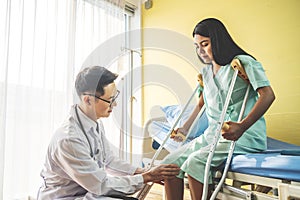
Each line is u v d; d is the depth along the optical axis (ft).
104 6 8.56
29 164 6.60
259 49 6.75
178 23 8.70
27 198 6.47
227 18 7.47
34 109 6.81
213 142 3.75
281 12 6.48
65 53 7.48
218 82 4.44
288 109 6.12
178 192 4.04
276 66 6.42
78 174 3.35
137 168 4.52
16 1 6.62
